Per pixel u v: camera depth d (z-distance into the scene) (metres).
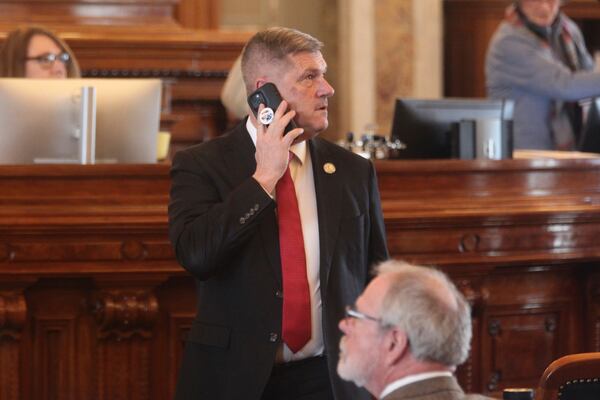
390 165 11.84
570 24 19.28
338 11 33.38
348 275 8.63
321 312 8.53
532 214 12.12
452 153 14.10
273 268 8.48
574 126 18.67
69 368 11.41
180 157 8.80
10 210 10.97
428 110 14.23
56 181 11.09
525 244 12.21
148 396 11.55
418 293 6.24
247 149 8.75
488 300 12.35
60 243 11.05
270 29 8.73
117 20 22.83
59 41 14.94
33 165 11.02
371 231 8.98
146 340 11.48
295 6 34.28
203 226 8.27
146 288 11.30
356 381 6.41
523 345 12.67
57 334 11.41
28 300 11.30
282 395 8.52
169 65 22.03
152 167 11.22
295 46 8.54
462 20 31.81
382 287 6.35
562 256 12.31
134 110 13.16
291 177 8.73
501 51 18.70
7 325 11.07
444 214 11.83
